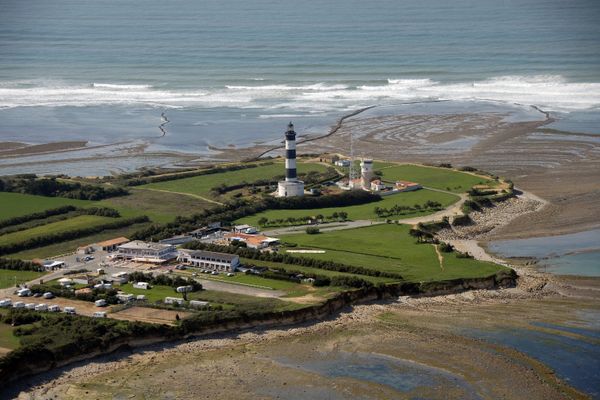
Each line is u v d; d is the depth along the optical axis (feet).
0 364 532.73
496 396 522.47
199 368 557.33
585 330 614.34
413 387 533.55
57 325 592.60
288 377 545.85
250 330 613.52
